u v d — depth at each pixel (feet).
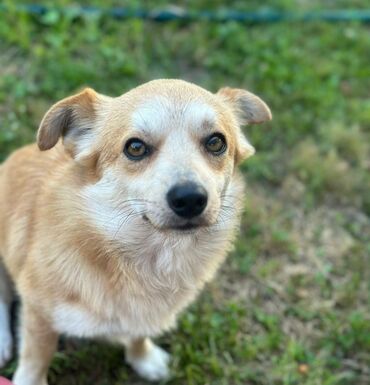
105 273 1.67
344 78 3.14
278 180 2.67
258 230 2.48
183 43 3.10
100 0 3.14
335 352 2.17
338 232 2.54
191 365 2.03
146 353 2.01
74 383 1.98
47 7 2.98
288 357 2.10
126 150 1.56
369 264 2.43
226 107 1.73
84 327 1.72
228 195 1.73
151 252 1.68
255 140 2.76
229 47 3.13
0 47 2.81
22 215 1.78
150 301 1.74
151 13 3.18
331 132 2.85
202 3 3.35
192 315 2.17
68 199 1.65
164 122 1.55
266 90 2.94
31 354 1.82
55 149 1.82
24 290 1.72
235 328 2.15
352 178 2.71
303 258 2.43
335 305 2.30
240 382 2.04
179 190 1.44
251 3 3.45
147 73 2.92
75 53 2.89
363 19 3.51
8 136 2.49
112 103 1.65
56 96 2.69
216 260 1.82
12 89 2.68
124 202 1.58
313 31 3.37
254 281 2.33
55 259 1.65
